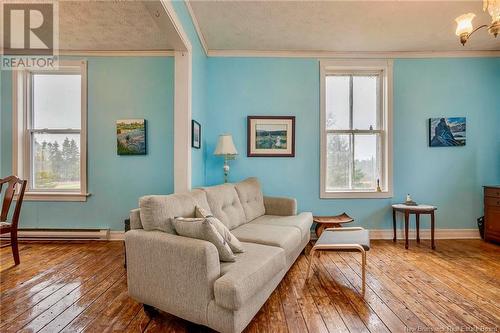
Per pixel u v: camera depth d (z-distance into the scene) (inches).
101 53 142.3
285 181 150.7
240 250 74.9
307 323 69.8
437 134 149.3
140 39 130.3
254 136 150.1
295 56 149.6
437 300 81.7
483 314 74.2
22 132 143.2
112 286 90.4
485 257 118.7
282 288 89.8
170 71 143.7
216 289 58.1
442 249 130.0
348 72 152.9
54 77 145.3
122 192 144.0
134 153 143.0
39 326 68.2
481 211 149.9
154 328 67.6
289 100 150.3
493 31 78.7
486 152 149.6
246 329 67.2
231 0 101.5
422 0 101.8
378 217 149.9
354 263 112.5
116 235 143.3
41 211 142.7
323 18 114.6
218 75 149.6
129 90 143.3
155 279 68.6
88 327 68.0
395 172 150.3
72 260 114.0
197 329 67.0
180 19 93.7
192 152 114.9
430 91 149.8
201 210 83.4
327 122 153.5
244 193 123.6
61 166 145.5
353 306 78.2
